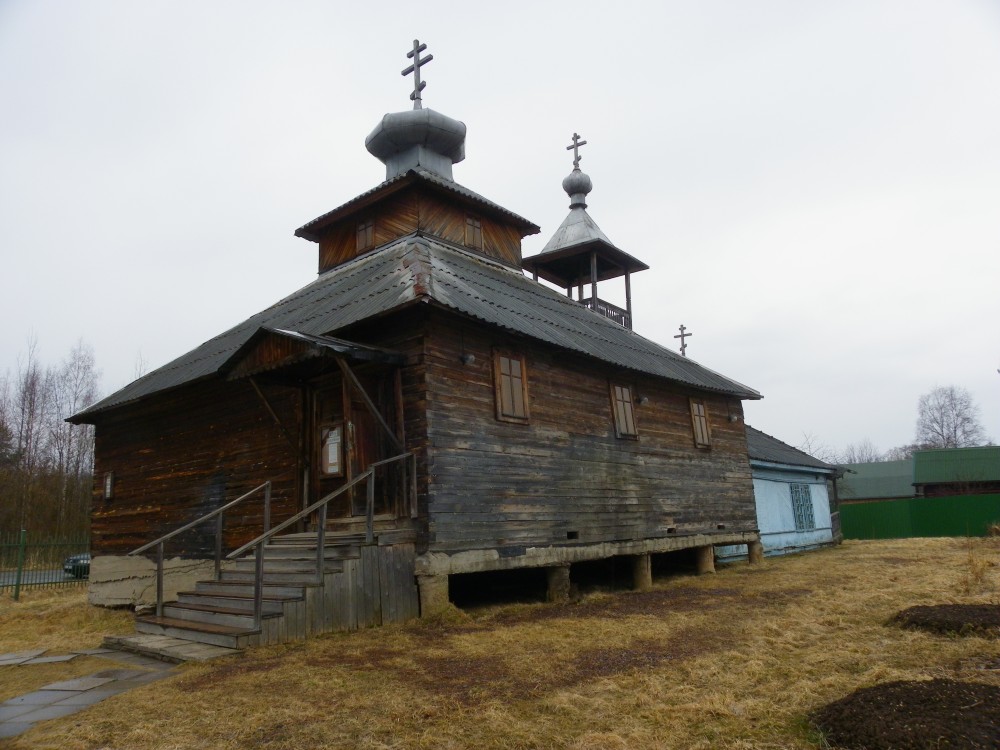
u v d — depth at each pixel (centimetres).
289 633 911
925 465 4747
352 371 1161
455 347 1206
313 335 1105
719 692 652
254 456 1430
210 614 961
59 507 4147
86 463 4753
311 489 1298
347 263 1894
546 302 1762
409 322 1174
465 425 1191
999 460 4603
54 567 2430
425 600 1071
